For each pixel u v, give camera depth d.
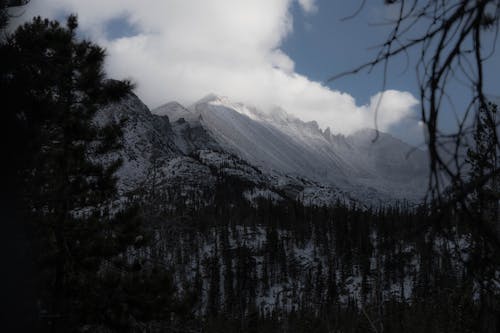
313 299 97.19
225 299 96.88
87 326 13.78
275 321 67.62
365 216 135.12
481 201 1.53
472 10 1.64
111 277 13.12
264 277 115.31
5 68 5.99
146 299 12.99
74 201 14.41
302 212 157.62
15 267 5.54
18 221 5.73
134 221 15.10
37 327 5.77
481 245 1.57
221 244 124.81
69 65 12.92
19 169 5.83
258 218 161.38
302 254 135.50
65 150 13.91
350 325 42.56
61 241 13.32
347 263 114.44
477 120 1.56
